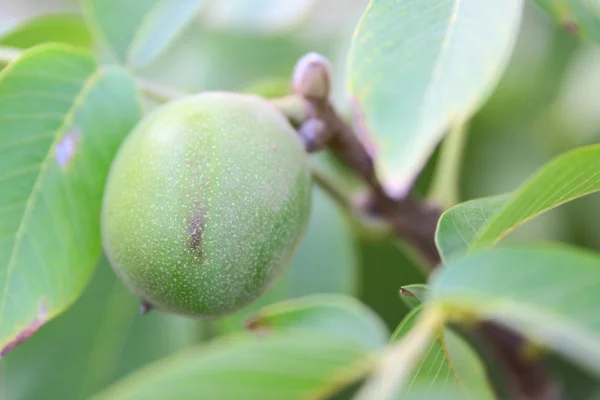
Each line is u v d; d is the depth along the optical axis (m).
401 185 0.22
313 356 0.21
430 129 0.22
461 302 0.21
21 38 0.34
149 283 0.27
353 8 0.40
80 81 0.28
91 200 0.28
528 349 0.31
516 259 0.21
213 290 0.27
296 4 0.38
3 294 0.27
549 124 0.39
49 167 0.27
